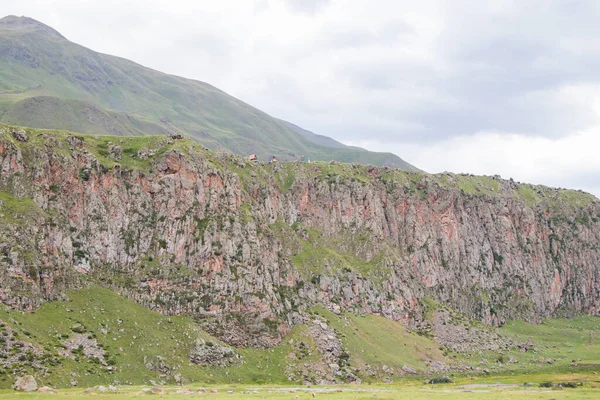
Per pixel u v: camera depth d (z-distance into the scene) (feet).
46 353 574.97
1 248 645.51
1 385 490.90
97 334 654.53
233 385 644.27
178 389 528.22
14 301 623.36
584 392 545.44
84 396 431.84
